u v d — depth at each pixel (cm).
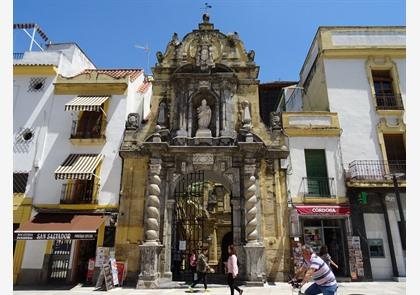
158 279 1686
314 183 2006
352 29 2370
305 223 1959
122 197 1898
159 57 2189
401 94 2212
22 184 2008
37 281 1828
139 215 1864
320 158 2069
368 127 2136
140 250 1752
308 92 2691
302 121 2127
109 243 1845
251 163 1852
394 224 1925
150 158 1894
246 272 1672
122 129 2095
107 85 2178
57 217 1875
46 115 2147
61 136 2102
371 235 1911
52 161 2045
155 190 1816
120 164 2012
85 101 2077
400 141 2155
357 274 1805
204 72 2080
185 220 2148
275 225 1838
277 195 1891
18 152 2070
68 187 1966
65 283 1827
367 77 2256
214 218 3259
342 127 2134
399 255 1867
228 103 2030
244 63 2152
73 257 1881
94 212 1909
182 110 2022
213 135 2009
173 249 1880
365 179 1964
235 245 1756
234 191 1856
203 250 2017
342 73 2267
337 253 1922
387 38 2341
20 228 1772
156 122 2048
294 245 1792
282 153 1953
